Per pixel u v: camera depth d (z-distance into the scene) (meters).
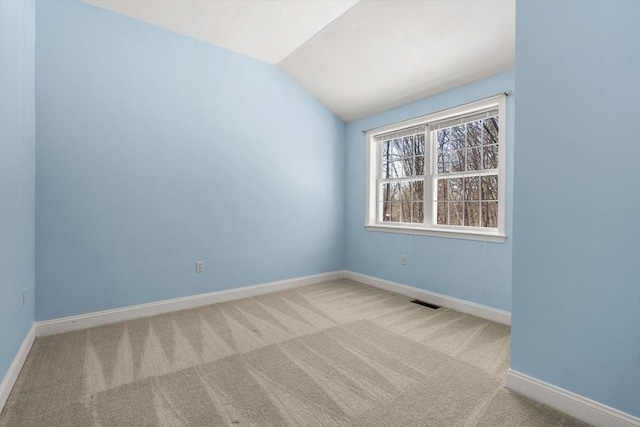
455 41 2.66
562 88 1.53
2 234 1.62
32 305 2.31
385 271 3.93
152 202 2.94
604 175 1.40
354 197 4.43
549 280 1.59
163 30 2.98
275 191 3.80
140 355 2.11
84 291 2.60
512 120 2.70
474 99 2.98
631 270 1.34
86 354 2.11
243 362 2.02
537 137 1.62
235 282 3.48
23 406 1.55
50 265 2.45
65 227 2.51
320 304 3.28
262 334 2.48
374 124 4.12
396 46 2.93
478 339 2.40
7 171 1.71
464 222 3.23
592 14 1.43
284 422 1.46
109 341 2.33
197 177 3.20
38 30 2.38
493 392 1.71
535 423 1.46
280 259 3.87
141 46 2.86
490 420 1.47
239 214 3.50
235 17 2.84
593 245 1.44
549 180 1.58
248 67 3.54
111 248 2.72
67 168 2.52
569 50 1.50
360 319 2.83
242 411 1.53
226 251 3.41
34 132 2.34
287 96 3.89
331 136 4.38
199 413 1.51
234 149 3.45
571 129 1.50
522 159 1.68
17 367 1.82
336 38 3.07
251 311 3.04
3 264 1.63
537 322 1.63
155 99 2.94
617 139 1.37
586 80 1.45
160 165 2.98
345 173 4.55
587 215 1.46
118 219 2.76
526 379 1.67
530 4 1.64
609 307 1.40
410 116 3.63
